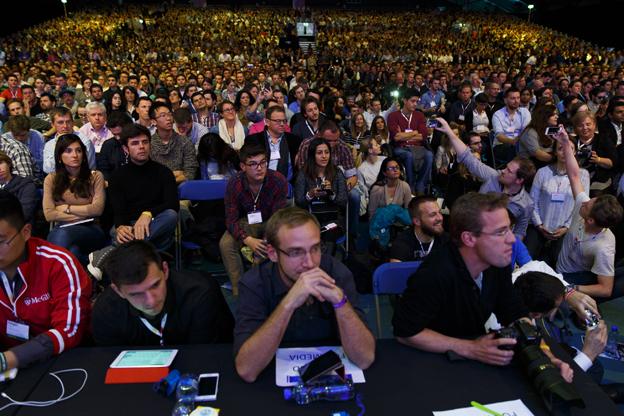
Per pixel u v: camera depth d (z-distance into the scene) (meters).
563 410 1.17
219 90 9.73
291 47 20.91
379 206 3.94
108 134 4.64
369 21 25.72
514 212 3.09
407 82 10.37
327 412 1.17
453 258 1.51
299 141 4.27
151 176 3.11
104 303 1.57
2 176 3.13
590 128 3.86
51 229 3.12
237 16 25.27
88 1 27.03
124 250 1.40
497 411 1.18
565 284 2.13
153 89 10.20
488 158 5.54
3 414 1.16
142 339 1.61
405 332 1.48
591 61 16.45
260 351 1.26
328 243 3.06
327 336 1.55
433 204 2.62
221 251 3.14
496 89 6.54
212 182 3.50
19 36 19.89
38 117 5.94
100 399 1.23
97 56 17.03
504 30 24.08
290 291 1.30
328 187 3.37
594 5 21.61
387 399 1.22
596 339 1.70
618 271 2.69
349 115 7.10
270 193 3.11
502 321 1.67
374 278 2.19
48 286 1.63
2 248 1.48
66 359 1.42
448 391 1.26
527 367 1.29
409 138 5.27
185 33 22.17
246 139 4.13
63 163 2.99
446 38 23.31
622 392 1.86
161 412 1.18
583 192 2.73
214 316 1.65
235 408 1.18
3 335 1.71
